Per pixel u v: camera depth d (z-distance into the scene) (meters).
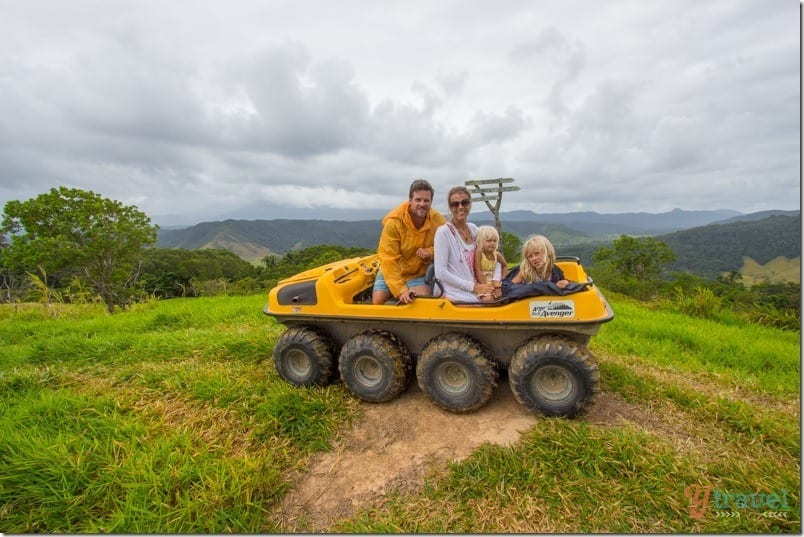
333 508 2.47
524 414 3.21
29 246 17.89
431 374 3.20
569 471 2.54
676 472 2.48
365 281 4.09
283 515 2.43
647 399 3.45
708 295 7.32
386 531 2.23
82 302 9.22
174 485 2.47
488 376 3.05
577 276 3.62
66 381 4.11
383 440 3.04
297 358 3.73
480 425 3.12
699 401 3.35
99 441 2.89
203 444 2.90
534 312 2.91
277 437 3.04
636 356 4.49
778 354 4.48
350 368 3.41
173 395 3.68
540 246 3.13
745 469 2.52
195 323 6.46
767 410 3.34
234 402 3.45
